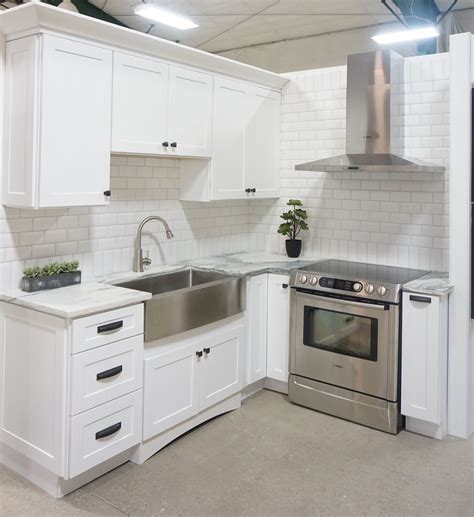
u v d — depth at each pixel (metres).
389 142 3.40
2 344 2.66
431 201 3.56
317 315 3.43
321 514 2.34
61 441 2.36
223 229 4.23
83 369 2.38
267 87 4.05
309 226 4.16
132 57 2.90
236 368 3.42
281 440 3.04
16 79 2.55
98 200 2.78
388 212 3.76
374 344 3.16
